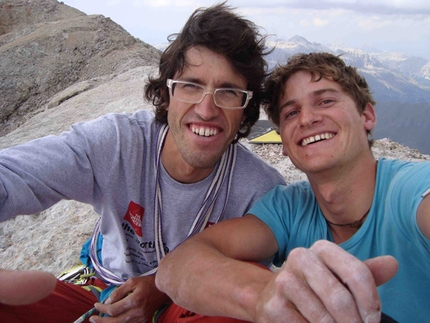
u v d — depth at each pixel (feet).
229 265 1.64
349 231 1.92
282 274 1.19
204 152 2.01
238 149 2.30
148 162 2.13
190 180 2.12
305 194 2.08
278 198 2.10
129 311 2.02
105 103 11.67
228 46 1.93
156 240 2.17
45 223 4.91
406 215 1.65
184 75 1.99
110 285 2.35
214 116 1.98
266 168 2.34
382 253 1.75
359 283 1.06
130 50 22.09
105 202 2.12
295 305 1.17
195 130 2.00
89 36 24.56
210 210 2.19
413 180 1.67
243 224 1.99
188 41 1.98
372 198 1.84
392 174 1.82
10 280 1.11
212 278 1.60
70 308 2.17
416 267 1.67
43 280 1.15
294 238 2.03
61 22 28.32
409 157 5.16
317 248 1.18
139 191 2.11
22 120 22.79
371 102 2.04
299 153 1.92
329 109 1.84
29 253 4.25
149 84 2.38
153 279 2.11
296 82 1.95
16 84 23.99
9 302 1.14
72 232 4.29
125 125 2.13
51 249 4.14
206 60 1.96
